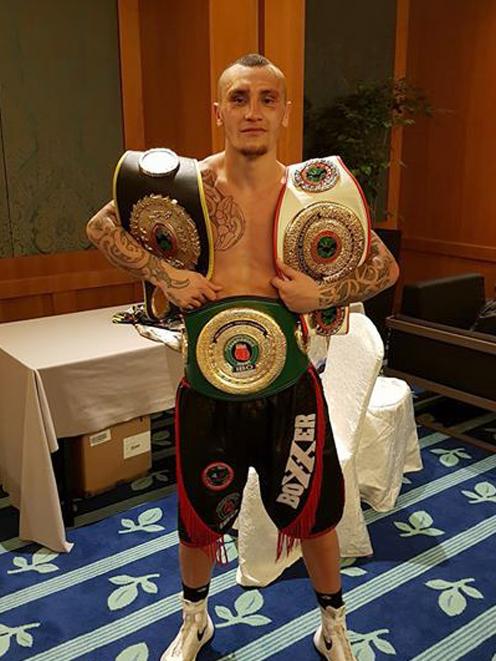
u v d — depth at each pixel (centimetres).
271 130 143
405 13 463
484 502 264
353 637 192
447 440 320
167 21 355
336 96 438
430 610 203
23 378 227
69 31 345
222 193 149
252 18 344
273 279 151
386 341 428
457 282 354
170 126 371
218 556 183
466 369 307
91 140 363
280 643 190
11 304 355
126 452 270
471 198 471
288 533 169
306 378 159
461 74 460
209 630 189
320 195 149
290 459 160
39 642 191
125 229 151
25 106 339
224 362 154
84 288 376
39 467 227
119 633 194
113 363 242
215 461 160
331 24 424
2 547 236
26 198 349
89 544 237
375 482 255
